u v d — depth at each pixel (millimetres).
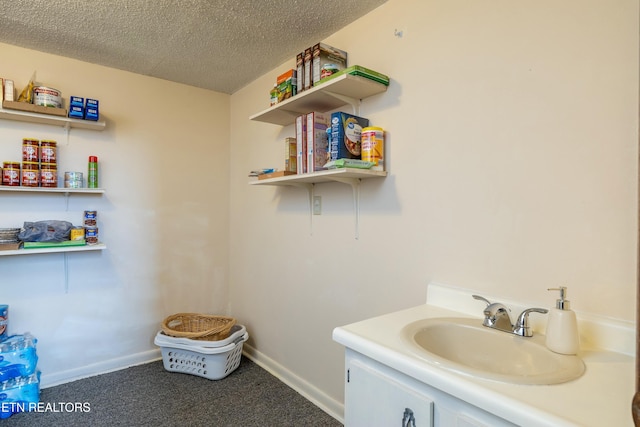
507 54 1244
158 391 2184
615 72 1007
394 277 1654
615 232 1004
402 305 1616
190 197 2816
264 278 2592
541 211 1157
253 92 2709
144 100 2596
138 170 2576
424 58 1519
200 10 1750
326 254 2051
